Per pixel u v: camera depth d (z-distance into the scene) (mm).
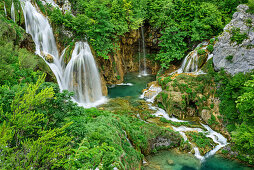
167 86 19656
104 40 22875
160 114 18234
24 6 20234
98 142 8875
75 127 7594
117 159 8898
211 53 21047
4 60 13734
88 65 21547
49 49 21141
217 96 17547
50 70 18094
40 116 6309
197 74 20391
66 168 5570
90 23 22188
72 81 20609
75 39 21719
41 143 5102
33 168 4887
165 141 14133
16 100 5656
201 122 17250
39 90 6965
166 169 12078
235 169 12359
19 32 17516
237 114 15430
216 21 23109
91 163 6348
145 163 12453
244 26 17125
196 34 23812
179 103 17781
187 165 12570
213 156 13484
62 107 7246
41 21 21297
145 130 14094
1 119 5781
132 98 21656
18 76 14078
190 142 14328
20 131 5711
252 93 10930
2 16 16859
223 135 15531
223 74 17891
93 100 21281
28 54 16172
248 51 16297
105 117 13500
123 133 12836
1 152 4746
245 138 12008
